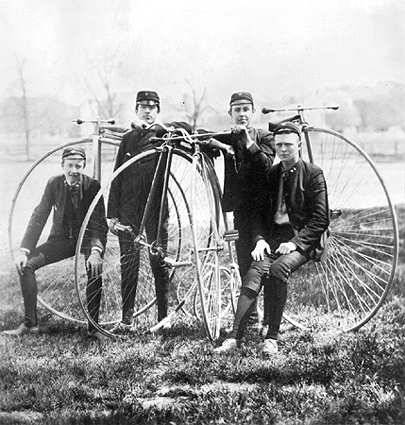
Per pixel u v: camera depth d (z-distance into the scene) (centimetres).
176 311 560
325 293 598
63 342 529
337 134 539
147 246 527
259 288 502
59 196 548
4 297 611
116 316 579
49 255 556
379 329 544
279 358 483
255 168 508
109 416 418
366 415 412
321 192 503
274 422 407
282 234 510
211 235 533
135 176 529
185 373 465
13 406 441
